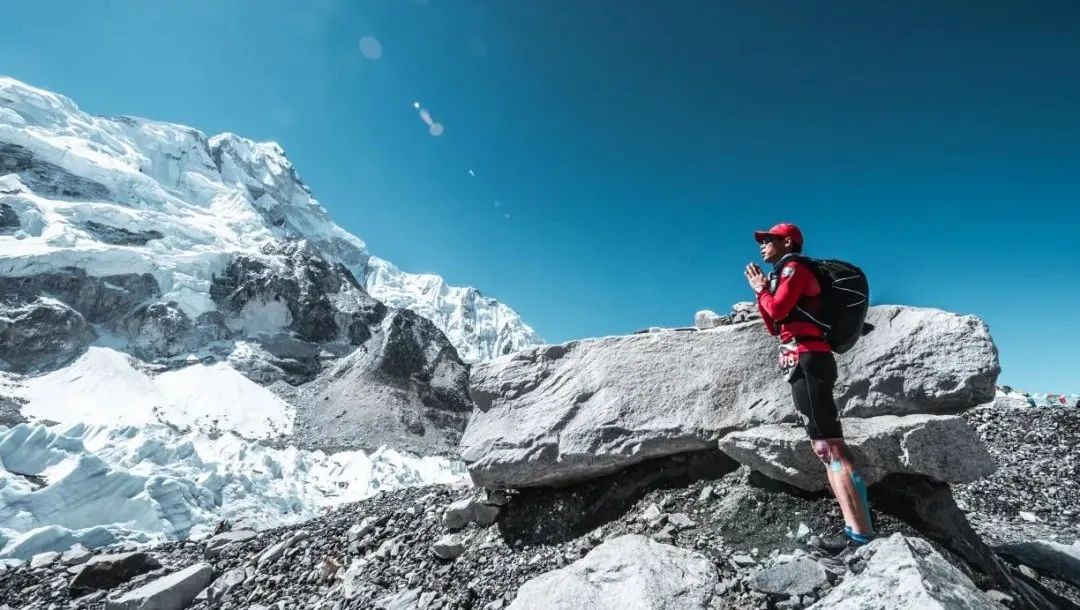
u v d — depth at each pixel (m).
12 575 10.60
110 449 27.91
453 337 179.25
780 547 4.44
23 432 24.86
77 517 20.16
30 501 19.66
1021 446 16.03
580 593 4.11
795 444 4.71
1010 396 23.81
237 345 87.38
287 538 9.53
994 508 10.02
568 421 6.32
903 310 5.50
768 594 3.87
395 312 100.06
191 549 10.98
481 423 7.01
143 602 7.45
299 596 6.74
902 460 4.55
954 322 5.13
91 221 90.38
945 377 4.94
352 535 8.03
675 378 6.14
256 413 69.69
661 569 4.24
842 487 3.92
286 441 63.53
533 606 4.15
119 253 83.56
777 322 4.32
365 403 75.38
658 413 5.95
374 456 49.50
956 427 4.73
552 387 6.73
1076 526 8.57
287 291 101.75
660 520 5.22
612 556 4.57
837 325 4.08
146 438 29.22
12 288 69.88
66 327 68.75
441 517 7.63
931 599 2.81
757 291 4.38
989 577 4.20
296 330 98.12
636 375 6.33
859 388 5.30
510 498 6.82
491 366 7.25
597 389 6.40
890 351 5.29
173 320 82.06
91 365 65.69
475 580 5.55
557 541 5.82
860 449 4.69
